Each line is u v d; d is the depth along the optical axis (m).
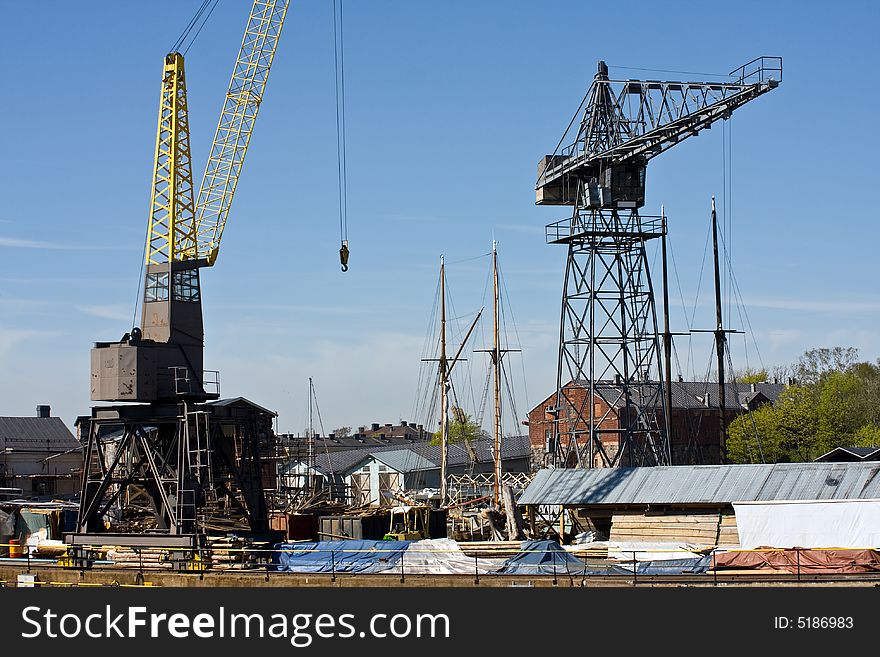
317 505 135.25
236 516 111.44
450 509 124.00
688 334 121.75
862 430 176.75
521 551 76.31
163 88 100.00
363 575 74.00
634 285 114.56
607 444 168.25
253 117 118.62
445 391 137.25
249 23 118.38
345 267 104.56
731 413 197.25
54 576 85.31
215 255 117.88
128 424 93.19
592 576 68.50
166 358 93.25
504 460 197.62
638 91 110.12
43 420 176.25
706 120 102.62
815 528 74.44
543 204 120.56
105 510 93.44
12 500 141.12
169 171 98.44
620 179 113.12
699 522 81.56
